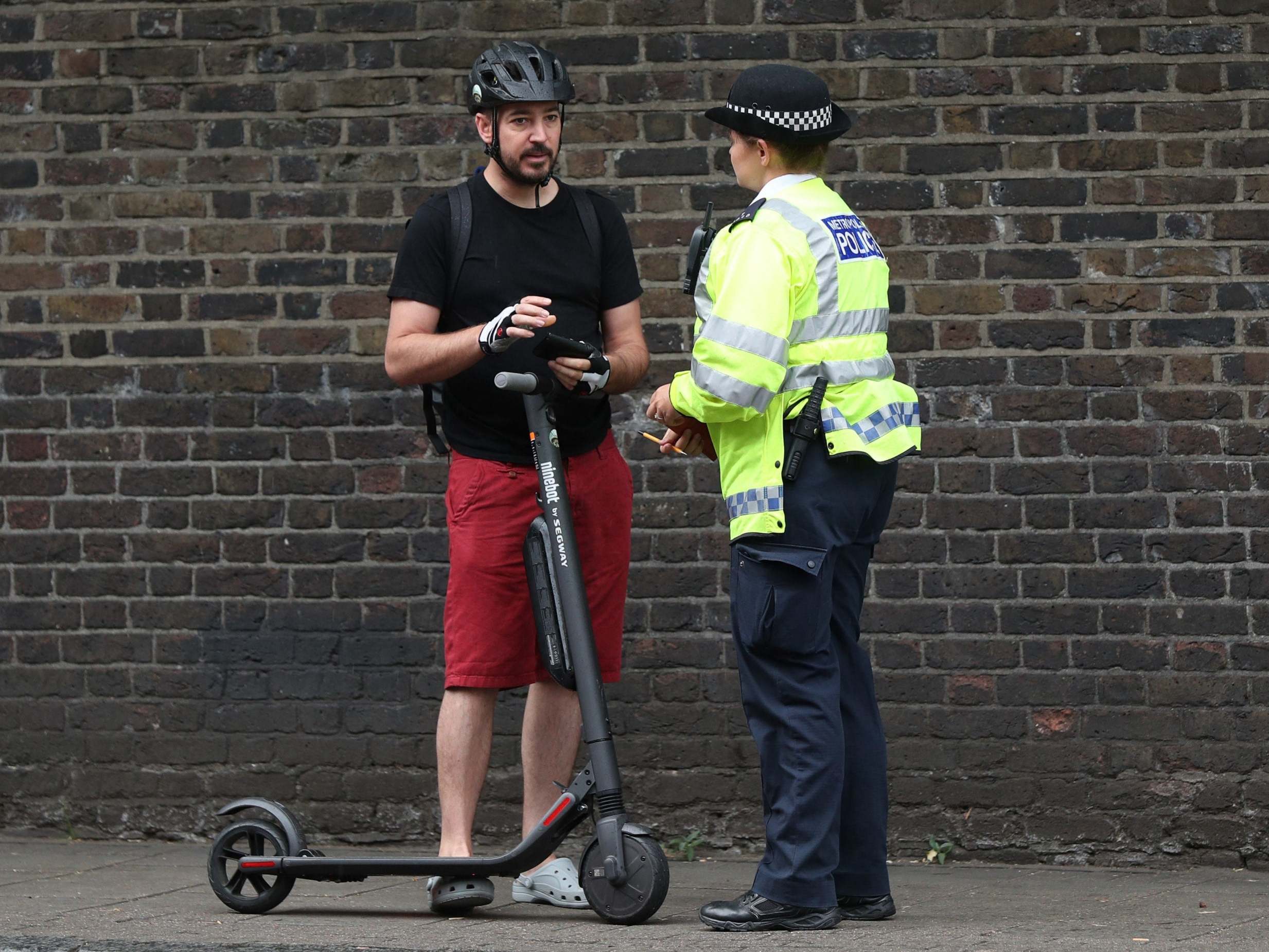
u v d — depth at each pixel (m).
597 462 11.91
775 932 9.99
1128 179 14.25
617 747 14.59
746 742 14.48
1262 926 10.54
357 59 14.95
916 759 14.31
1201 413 14.14
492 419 11.66
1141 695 14.11
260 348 15.02
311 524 14.93
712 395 9.89
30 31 15.20
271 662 14.93
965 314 14.37
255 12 15.05
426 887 12.49
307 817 14.84
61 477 15.18
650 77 14.66
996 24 14.37
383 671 14.82
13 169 15.24
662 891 10.28
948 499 14.36
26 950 9.76
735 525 10.24
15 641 15.20
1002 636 14.27
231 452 15.02
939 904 11.81
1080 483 14.23
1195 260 14.19
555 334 11.49
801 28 14.52
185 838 14.94
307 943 9.69
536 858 10.64
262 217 15.04
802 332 10.23
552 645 10.80
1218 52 14.20
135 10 15.16
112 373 15.14
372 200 14.93
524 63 11.41
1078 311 14.27
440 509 14.82
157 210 15.12
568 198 12.10
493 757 14.62
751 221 10.24
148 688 15.04
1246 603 14.04
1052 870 13.91
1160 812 14.04
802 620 10.12
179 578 15.04
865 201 14.48
